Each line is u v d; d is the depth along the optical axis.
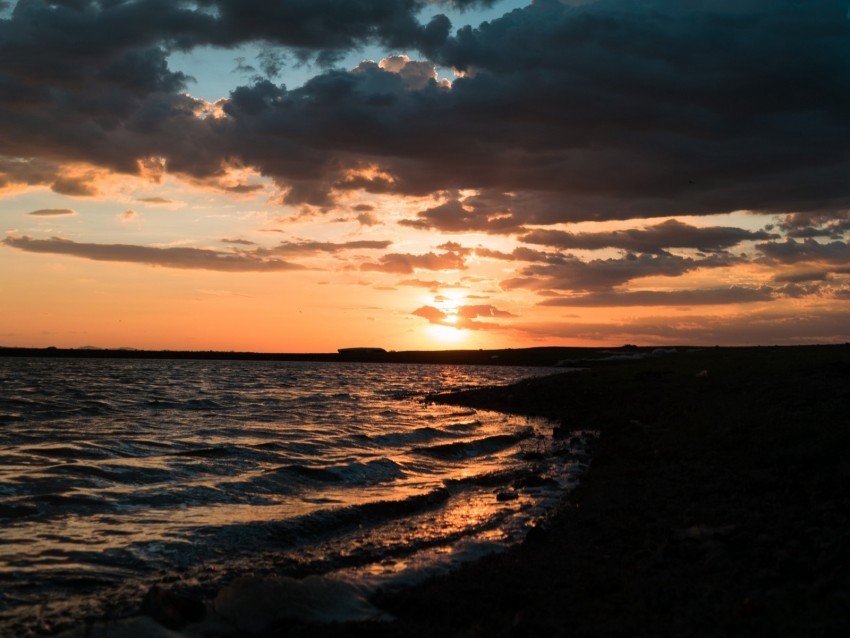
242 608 8.29
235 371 132.00
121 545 11.74
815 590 7.87
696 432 22.17
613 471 19.14
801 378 30.62
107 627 7.63
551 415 38.97
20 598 9.18
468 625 8.22
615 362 116.38
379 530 13.49
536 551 11.47
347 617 8.48
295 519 13.69
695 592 8.39
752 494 14.03
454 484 18.84
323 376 113.88
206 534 12.56
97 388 63.78
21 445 23.66
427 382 96.00
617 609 8.18
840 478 14.09
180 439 26.38
